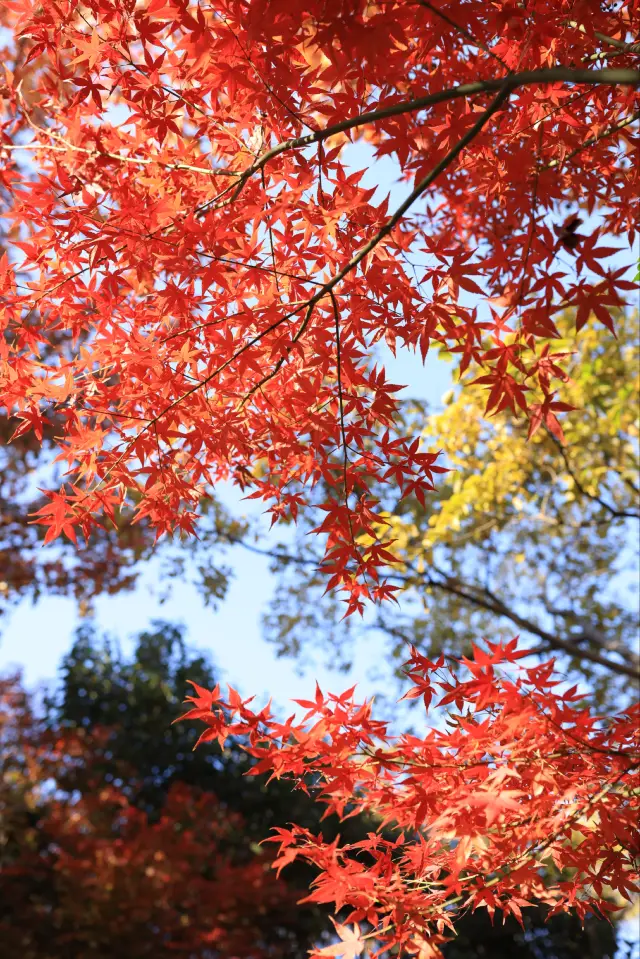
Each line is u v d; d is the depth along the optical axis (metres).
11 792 13.44
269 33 2.32
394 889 2.52
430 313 2.59
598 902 2.62
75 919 11.49
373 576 3.10
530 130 2.97
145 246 2.83
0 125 3.36
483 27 2.60
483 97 3.19
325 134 2.49
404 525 8.12
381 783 2.53
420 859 2.54
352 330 2.91
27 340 3.11
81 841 12.61
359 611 3.17
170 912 11.66
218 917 11.88
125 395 3.05
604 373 7.59
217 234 2.72
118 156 3.08
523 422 7.84
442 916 2.55
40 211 3.02
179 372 2.95
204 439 3.05
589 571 9.82
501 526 9.15
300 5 2.17
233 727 2.53
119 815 13.96
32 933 11.70
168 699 16.14
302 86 2.64
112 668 16.91
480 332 2.46
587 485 7.97
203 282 2.80
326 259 2.89
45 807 13.78
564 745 2.40
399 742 2.50
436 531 7.93
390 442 3.08
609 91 3.13
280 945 13.27
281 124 2.81
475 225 4.13
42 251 2.97
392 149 2.61
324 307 2.96
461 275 2.53
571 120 2.95
